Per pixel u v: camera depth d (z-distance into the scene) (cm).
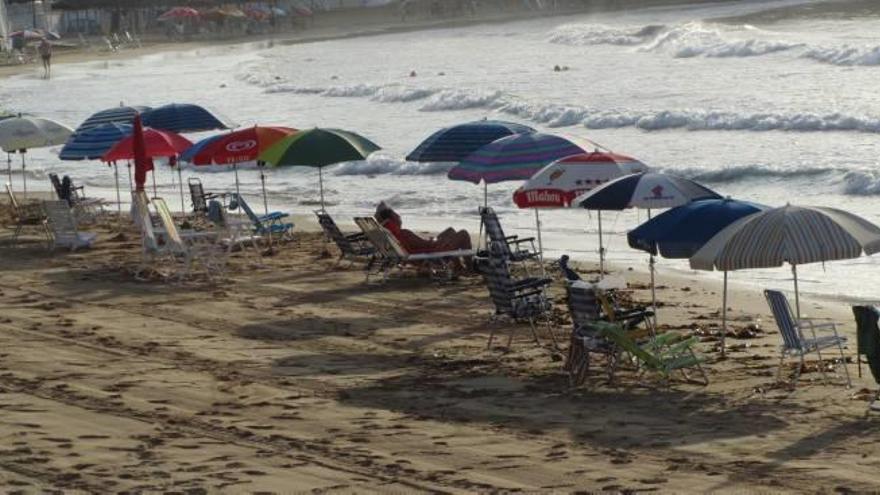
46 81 13538
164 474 1930
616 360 2512
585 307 2472
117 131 4419
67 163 7181
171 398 2409
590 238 4250
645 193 2758
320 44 17188
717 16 16238
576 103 8219
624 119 7006
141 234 4169
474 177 3253
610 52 12181
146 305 3344
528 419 2253
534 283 2758
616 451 2042
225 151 3953
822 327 2511
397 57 13962
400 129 7738
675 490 1836
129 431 2173
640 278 3612
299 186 5819
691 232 2491
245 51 16775
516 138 3306
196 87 11850
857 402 2267
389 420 2253
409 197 5297
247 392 2456
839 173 4966
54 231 4281
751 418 2205
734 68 9550
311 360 2731
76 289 3581
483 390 2462
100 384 2520
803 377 2462
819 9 15388
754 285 3462
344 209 5156
